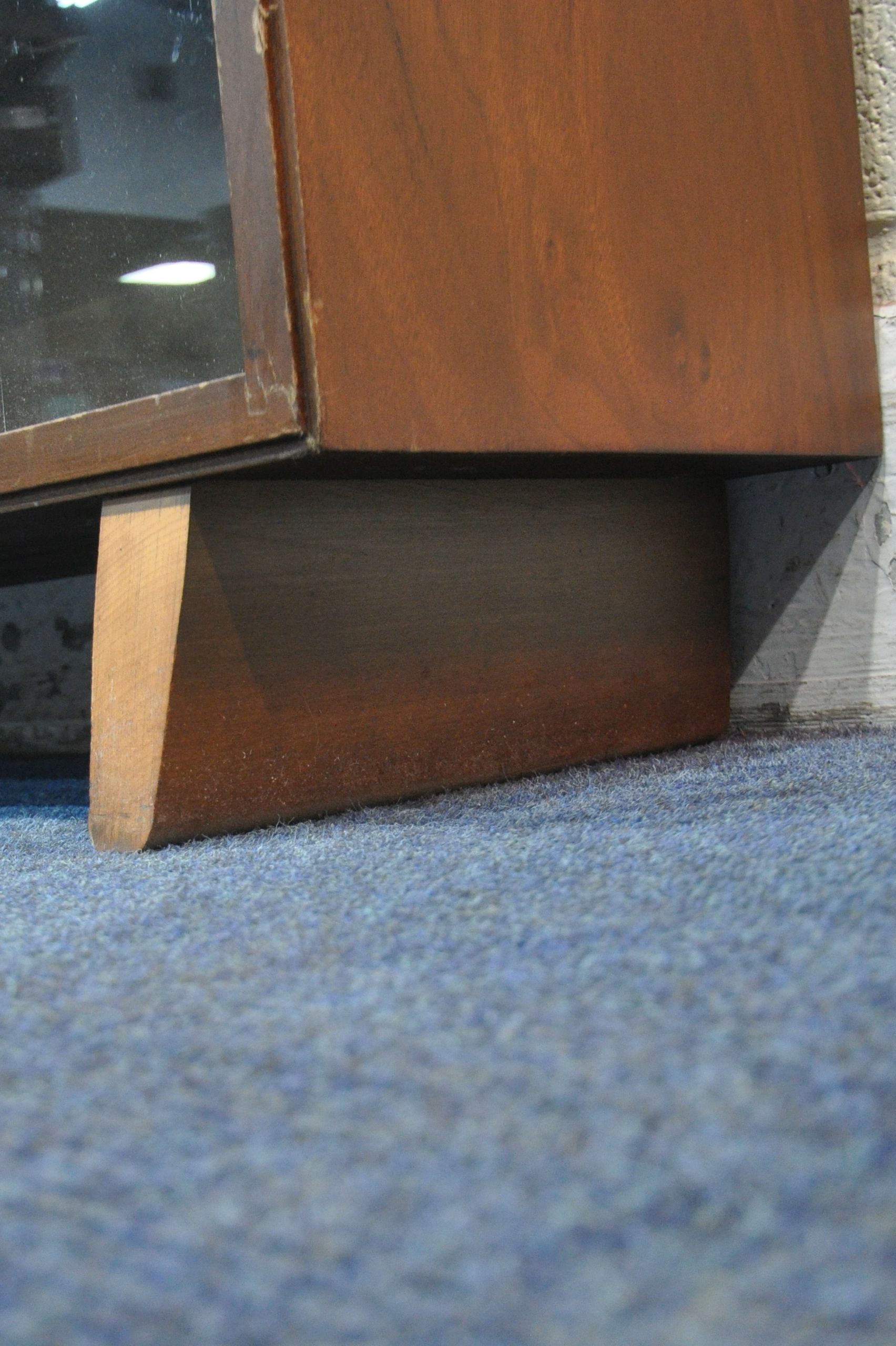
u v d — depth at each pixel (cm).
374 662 116
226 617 105
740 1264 31
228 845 101
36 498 113
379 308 95
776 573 154
